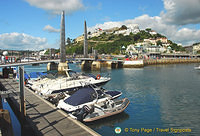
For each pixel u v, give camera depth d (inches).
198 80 1867.6
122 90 1355.8
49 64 3410.4
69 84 970.1
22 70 592.1
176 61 5900.6
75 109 660.1
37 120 550.3
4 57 2650.1
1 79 1409.9
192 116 770.8
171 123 693.9
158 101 1021.2
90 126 650.2
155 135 590.6
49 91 916.6
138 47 6205.7
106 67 4352.9
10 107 874.1
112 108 701.9
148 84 1631.4
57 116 585.0
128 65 4015.8
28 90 1025.5
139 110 849.5
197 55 7101.4
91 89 768.9
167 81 1813.5
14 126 634.2
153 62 5191.9
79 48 7721.5
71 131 471.5
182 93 1235.9
